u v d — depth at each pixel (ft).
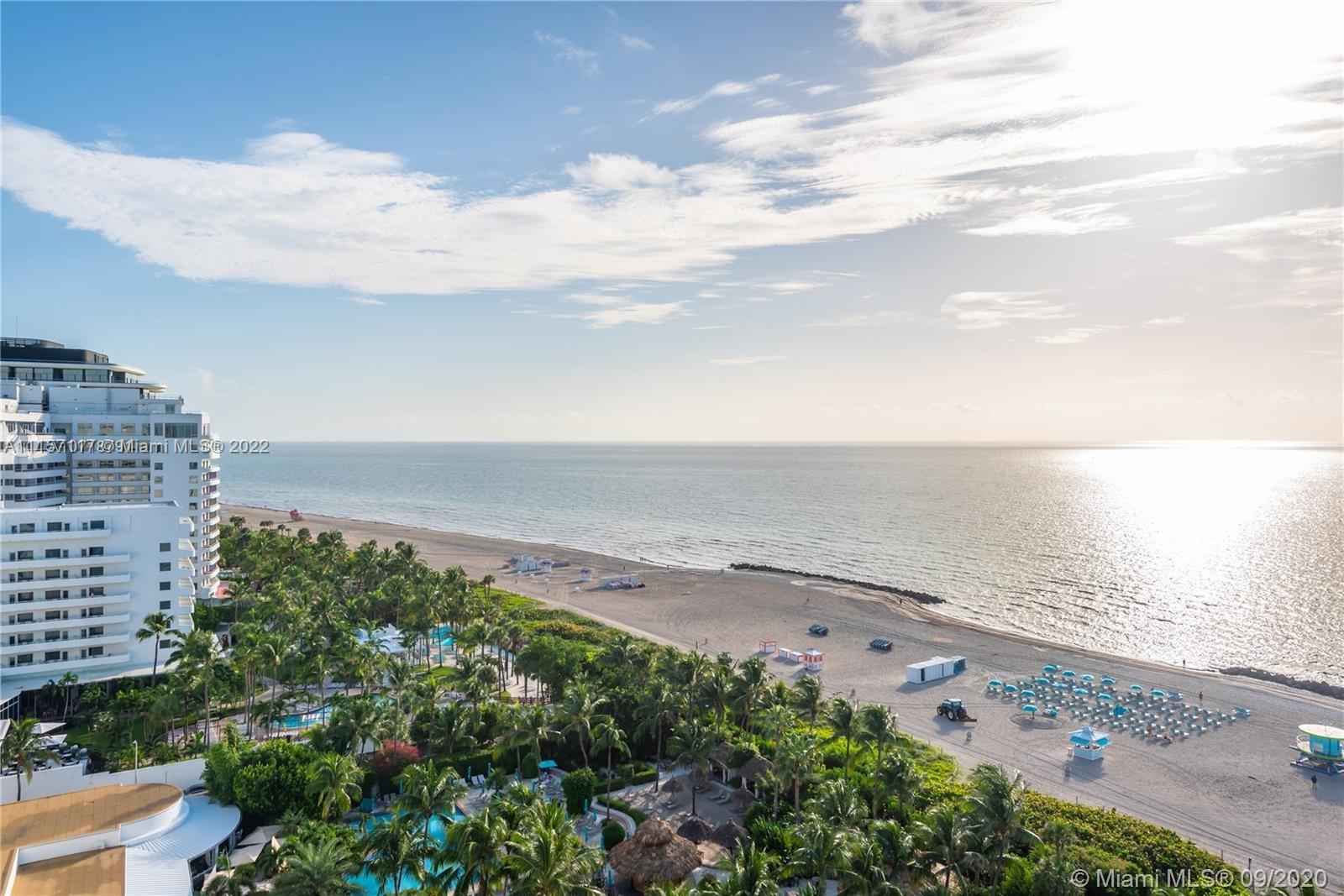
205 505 564.71
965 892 210.38
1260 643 569.64
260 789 262.26
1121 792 317.83
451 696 394.52
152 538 399.03
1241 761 349.61
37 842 226.58
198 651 323.16
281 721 346.74
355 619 483.10
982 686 450.30
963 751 357.82
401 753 301.22
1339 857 269.64
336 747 281.95
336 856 189.67
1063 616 648.79
